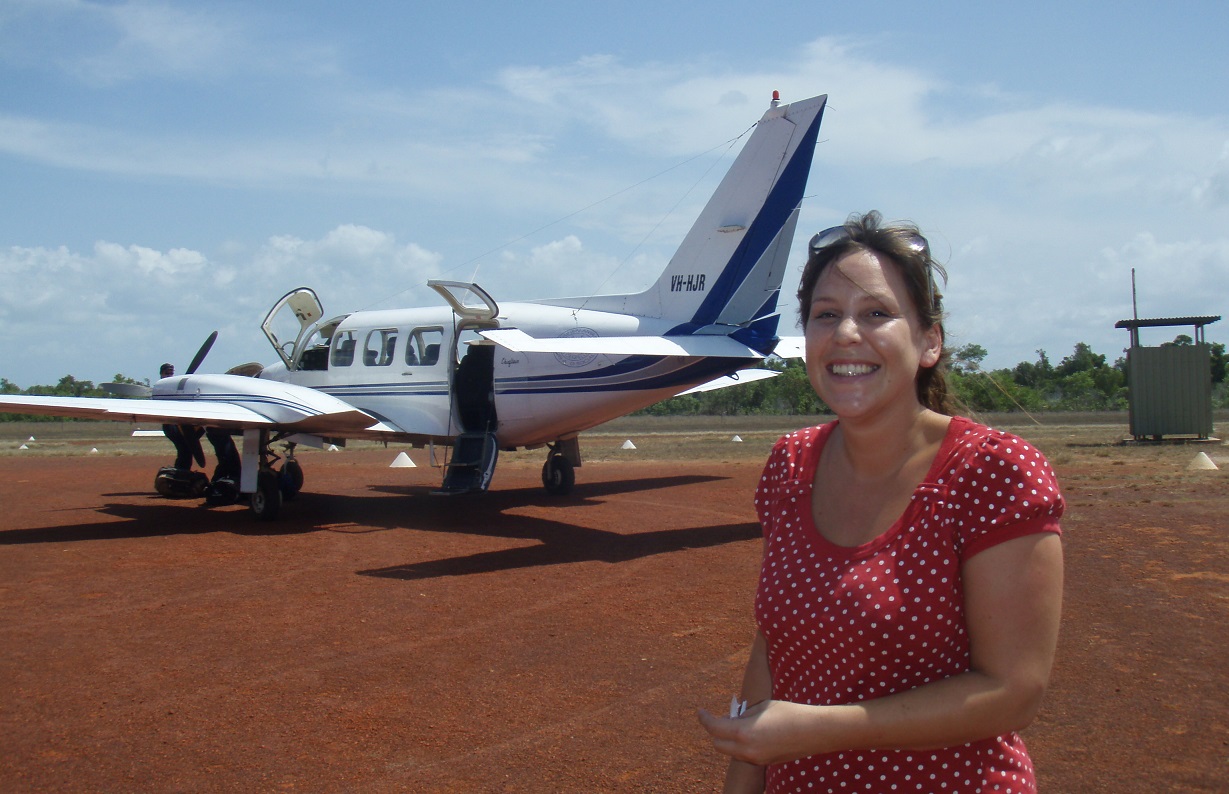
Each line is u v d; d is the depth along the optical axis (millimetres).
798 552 2068
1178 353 24188
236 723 5207
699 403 62281
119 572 9570
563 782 4406
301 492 17047
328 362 15828
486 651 6598
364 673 6105
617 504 14766
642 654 6488
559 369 13586
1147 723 5035
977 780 1900
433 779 4453
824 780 1979
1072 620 7109
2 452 30047
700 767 4562
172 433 16297
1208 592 7867
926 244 2088
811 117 11984
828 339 2012
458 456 13750
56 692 5762
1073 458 20297
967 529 1859
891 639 1880
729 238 12664
